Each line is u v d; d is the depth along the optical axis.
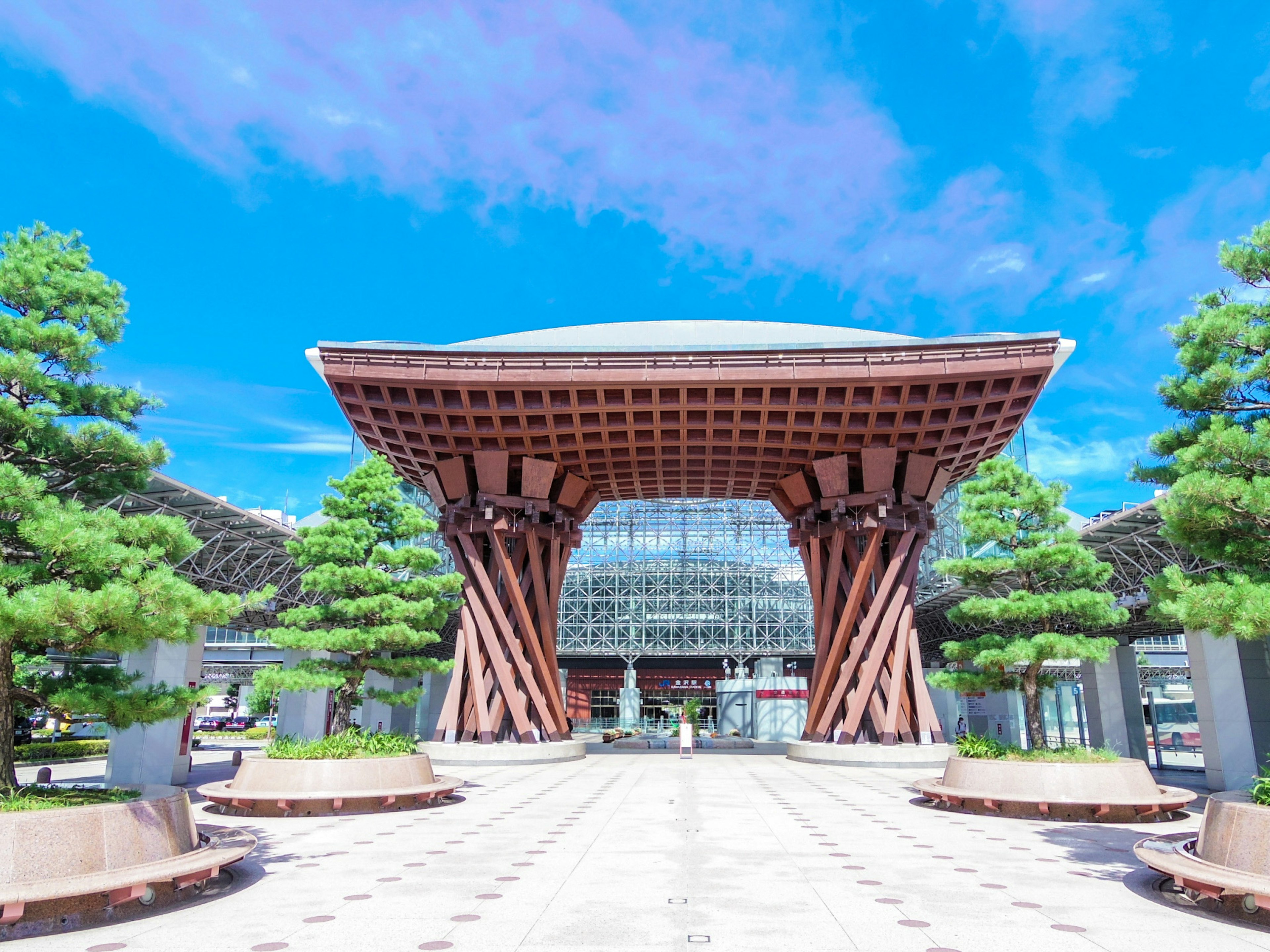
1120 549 31.52
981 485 21.78
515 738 34.38
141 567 11.37
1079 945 8.36
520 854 13.10
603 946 8.19
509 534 34.16
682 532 80.12
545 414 31.50
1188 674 59.00
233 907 9.82
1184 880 9.82
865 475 33.09
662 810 18.66
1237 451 11.40
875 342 29.86
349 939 8.46
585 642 79.81
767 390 30.44
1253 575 12.01
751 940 8.41
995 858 12.82
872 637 33.62
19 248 12.46
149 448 12.67
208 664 66.75
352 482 23.62
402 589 23.08
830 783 25.28
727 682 60.56
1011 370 29.48
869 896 10.29
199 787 18.55
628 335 38.53
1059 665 44.56
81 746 41.75
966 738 21.61
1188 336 13.02
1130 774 17.88
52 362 12.15
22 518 11.00
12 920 8.59
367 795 17.59
